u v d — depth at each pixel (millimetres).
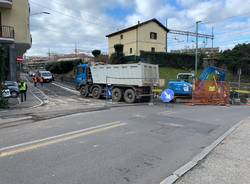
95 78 25266
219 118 14141
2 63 17328
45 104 19469
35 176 5488
